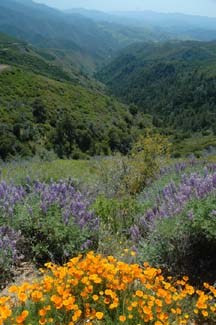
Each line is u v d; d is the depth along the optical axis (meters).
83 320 3.41
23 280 4.58
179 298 3.58
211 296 3.78
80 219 5.44
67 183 7.88
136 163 9.63
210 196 4.90
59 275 3.69
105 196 8.02
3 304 3.38
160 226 4.81
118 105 130.38
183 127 168.38
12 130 73.62
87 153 79.38
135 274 3.68
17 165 12.90
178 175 7.91
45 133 80.31
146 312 3.18
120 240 5.60
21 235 5.33
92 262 3.88
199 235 4.59
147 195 7.25
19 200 6.05
